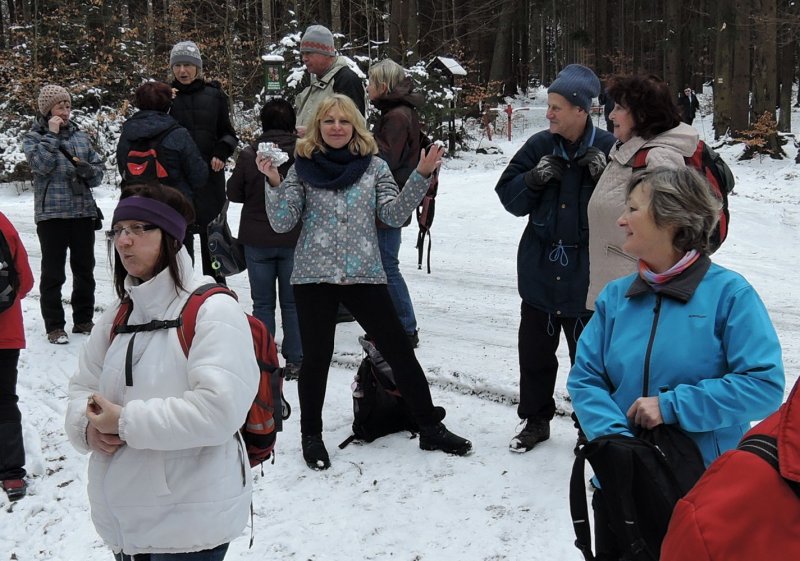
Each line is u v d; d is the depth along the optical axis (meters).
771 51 20.47
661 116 3.47
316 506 3.74
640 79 3.50
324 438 4.51
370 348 4.44
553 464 4.06
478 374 5.26
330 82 5.99
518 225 11.67
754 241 10.81
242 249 5.62
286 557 3.34
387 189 4.07
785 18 21.28
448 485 3.88
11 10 27.06
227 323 2.20
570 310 4.03
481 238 10.98
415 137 5.44
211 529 2.21
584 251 4.01
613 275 3.58
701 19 28.88
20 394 5.32
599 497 2.15
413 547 3.37
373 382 4.41
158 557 2.25
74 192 6.19
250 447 2.42
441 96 19.27
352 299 4.08
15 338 3.94
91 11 22.25
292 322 5.46
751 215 12.02
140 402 2.13
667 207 2.22
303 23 21.50
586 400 2.32
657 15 36.12
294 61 16.92
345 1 26.83
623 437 2.05
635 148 3.50
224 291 2.29
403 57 21.11
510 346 6.09
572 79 3.87
